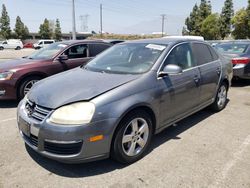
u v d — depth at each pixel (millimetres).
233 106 5926
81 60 6965
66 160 2904
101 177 3072
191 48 4488
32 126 3033
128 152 3283
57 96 3090
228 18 42688
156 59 3777
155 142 3986
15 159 3473
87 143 2881
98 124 2900
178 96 3922
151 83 3479
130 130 3299
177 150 3730
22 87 6012
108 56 4406
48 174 3133
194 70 4340
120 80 3371
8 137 4184
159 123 3674
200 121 4910
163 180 3014
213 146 3869
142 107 3350
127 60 4023
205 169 3242
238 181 3002
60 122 2859
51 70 6402
